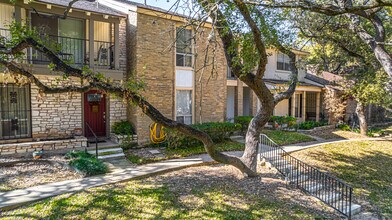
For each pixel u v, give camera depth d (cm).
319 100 2094
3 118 995
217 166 959
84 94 1138
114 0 1314
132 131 1164
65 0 1062
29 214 549
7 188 659
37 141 993
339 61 1748
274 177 897
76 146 1022
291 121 1792
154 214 590
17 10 896
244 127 1498
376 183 979
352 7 629
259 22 648
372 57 1280
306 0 697
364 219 732
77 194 638
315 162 1112
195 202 658
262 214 641
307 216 669
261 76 745
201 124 1276
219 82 1435
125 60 1238
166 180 782
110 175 785
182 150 1120
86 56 1145
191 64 1320
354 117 2052
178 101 1294
